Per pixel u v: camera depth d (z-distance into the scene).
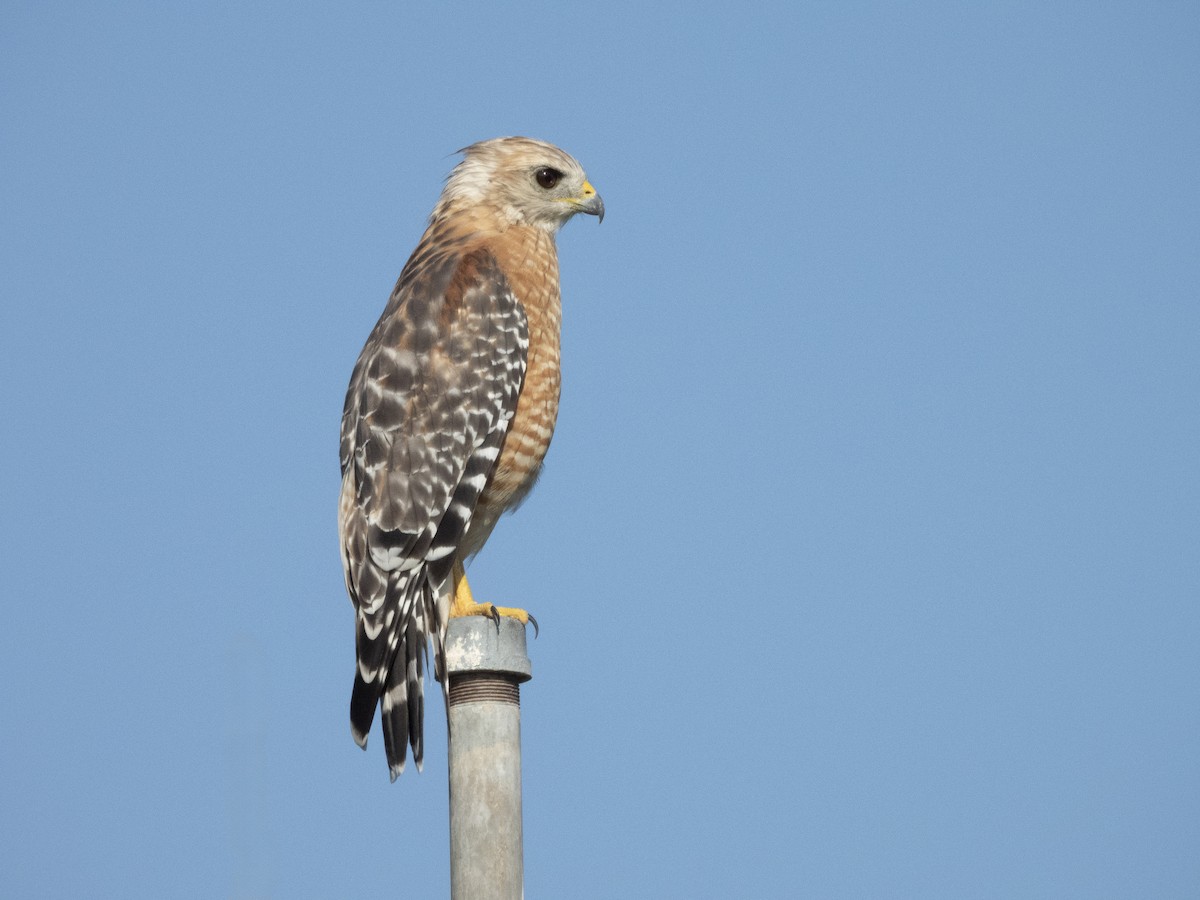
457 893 8.59
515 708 8.89
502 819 8.62
